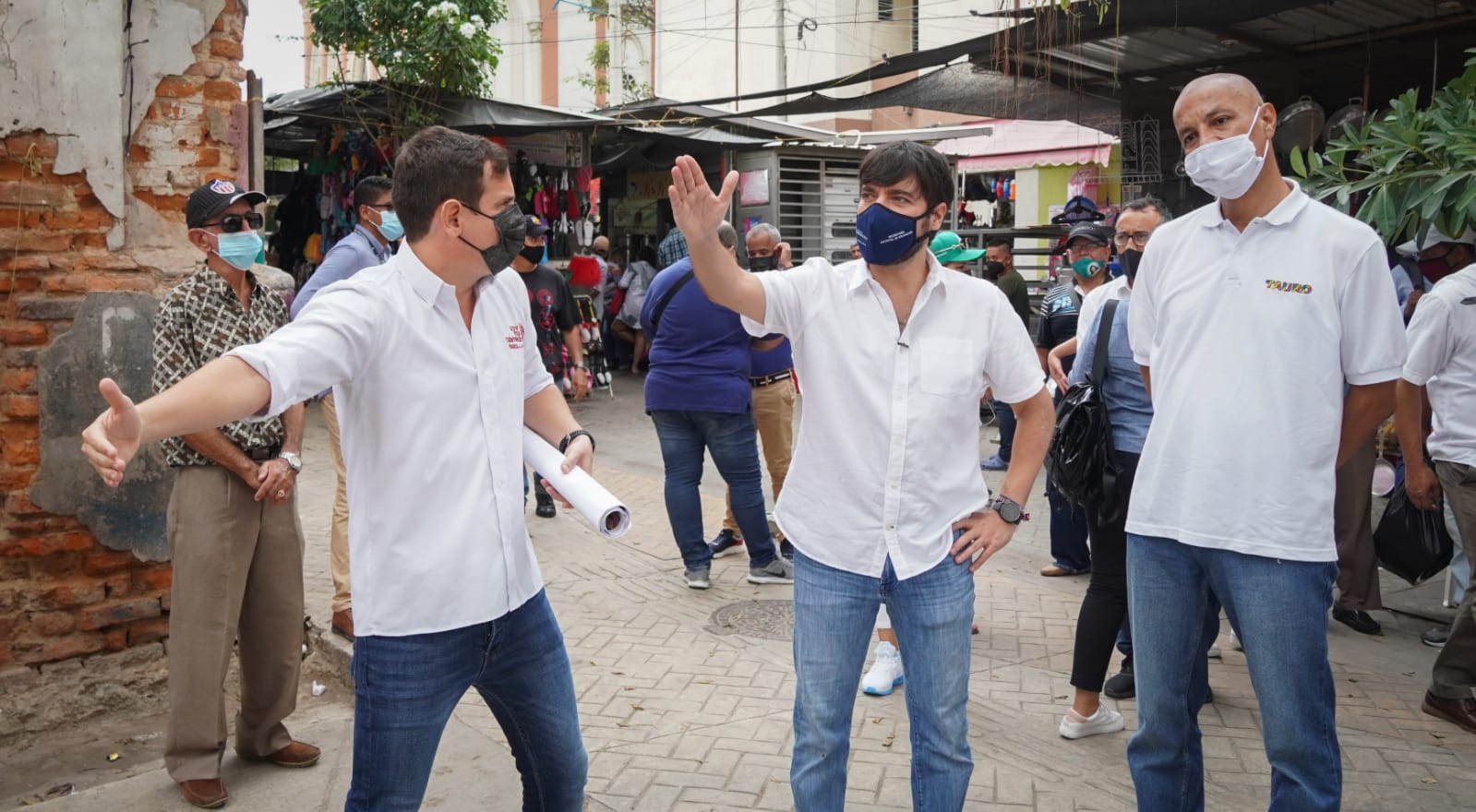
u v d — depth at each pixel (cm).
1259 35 1048
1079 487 407
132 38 450
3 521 430
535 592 261
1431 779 392
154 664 468
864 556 276
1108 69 1171
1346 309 287
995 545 282
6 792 396
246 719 396
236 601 373
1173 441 304
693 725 436
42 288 431
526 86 3016
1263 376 289
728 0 2338
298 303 474
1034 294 1462
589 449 263
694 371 593
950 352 277
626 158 1633
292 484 385
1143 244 415
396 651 238
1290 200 294
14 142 424
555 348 812
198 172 471
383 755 243
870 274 279
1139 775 319
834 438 277
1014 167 1847
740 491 617
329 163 1364
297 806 370
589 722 439
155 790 377
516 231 240
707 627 559
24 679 436
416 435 238
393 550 238
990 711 452
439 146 236
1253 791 382
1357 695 471
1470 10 955
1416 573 533
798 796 277
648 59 2712
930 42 1925
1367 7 944
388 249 511
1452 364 448
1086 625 417
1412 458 467
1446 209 458
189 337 365
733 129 1594
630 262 1811
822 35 2156
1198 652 312
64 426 435
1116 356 407
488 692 264
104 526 446
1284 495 286
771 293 275
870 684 467
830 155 1597
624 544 720
